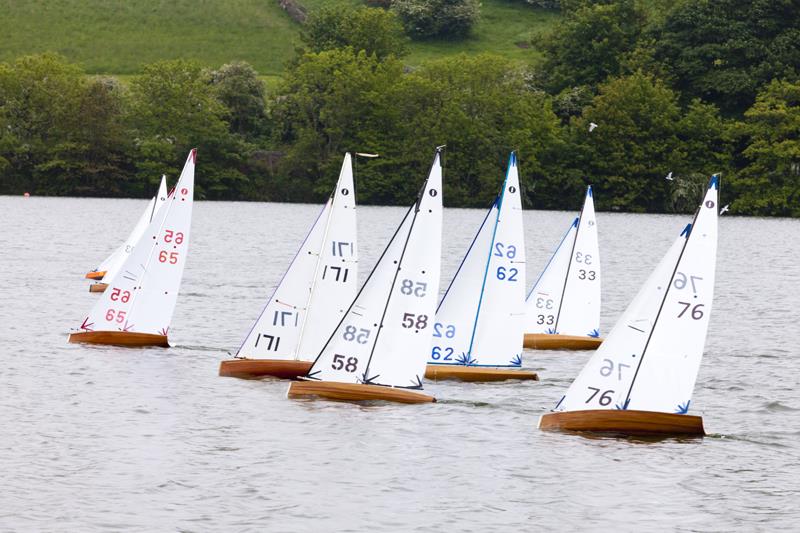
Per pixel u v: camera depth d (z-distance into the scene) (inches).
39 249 5334.6
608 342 1983.3
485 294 2369.6
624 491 1678.2
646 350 1971.0
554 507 1604.3
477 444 1892.2
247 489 1635.1
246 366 2324.1
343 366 2149.4
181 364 2463.1
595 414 1973.4
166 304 2669.8
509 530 1514.5
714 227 1941.4
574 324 2819.9
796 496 1672.0
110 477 1664.6
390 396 2138.3
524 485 1692.9
